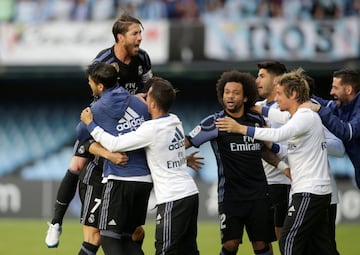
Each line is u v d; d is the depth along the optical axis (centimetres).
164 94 2755
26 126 8369
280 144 3080
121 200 2777
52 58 7338
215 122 2978
